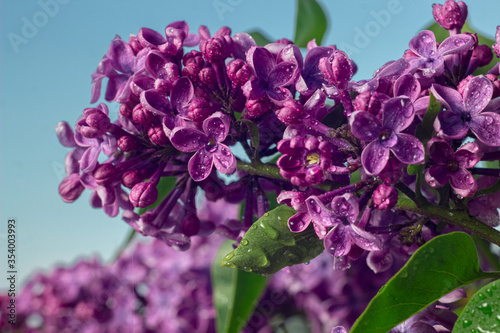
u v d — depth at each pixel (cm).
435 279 25
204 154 27
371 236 25
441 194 26
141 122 28
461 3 28
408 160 24
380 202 25
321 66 26
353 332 25
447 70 27
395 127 25
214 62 28
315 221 25
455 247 25
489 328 24
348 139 26
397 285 25
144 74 28
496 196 27
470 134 26
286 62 27
